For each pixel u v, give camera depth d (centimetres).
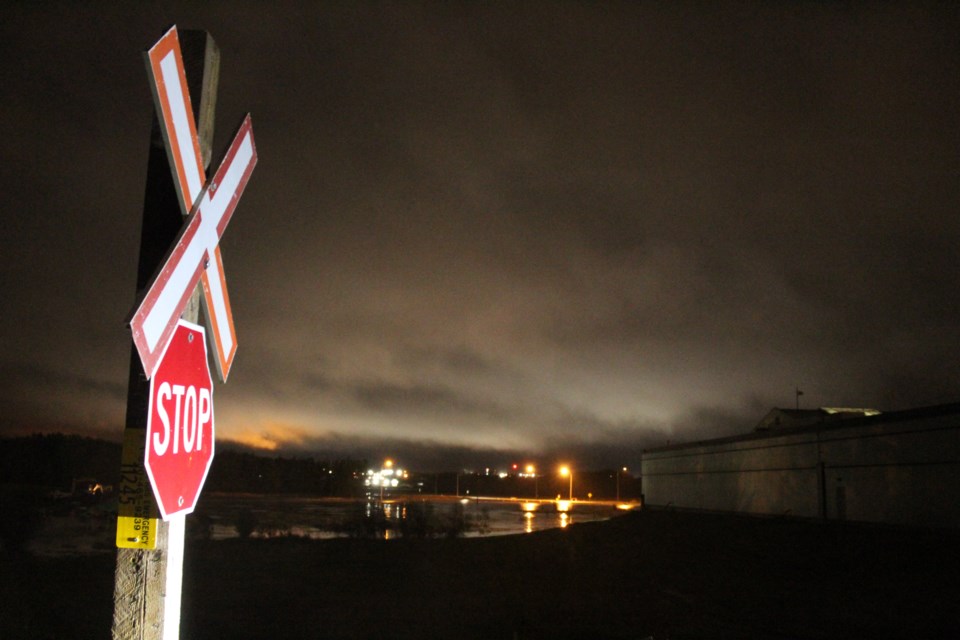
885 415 2858
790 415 4669
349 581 2245
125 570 257
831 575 2266
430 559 2800
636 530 3916
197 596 1953
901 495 2731
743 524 3569
